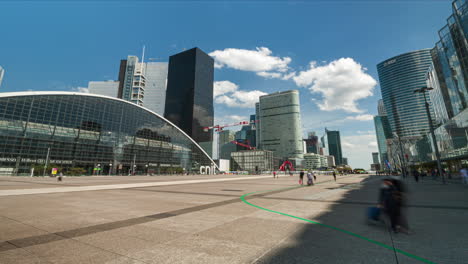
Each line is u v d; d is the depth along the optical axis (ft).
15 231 17.97
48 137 208.85
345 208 29.22
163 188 65.51
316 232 17.56
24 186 65.87
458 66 135.85
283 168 558.97
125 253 13.08
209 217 23.80
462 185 69.36
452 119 120.37
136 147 280.10
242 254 12.87
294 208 29.55
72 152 222.89
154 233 17.51
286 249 13.66
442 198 38.93
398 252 12.95
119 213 26.05
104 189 61.67
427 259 11.80
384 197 18.31
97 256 12.58
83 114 238.89
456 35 132.05
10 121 188.24
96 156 240.94
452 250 13.12
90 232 17.76
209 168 360.89
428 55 590.14
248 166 529.86
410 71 598.34
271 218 23.13
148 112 303.48
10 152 184.75
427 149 187.32
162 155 306.96
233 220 22.26
